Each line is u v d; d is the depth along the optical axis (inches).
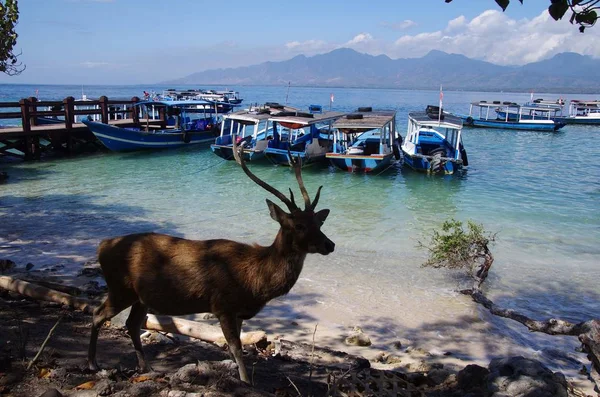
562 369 266.1
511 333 313.0
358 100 4913.9
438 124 928.3
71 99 1071.6
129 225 552.1
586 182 847.7
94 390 160.4
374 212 642.8
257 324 316.5
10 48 434.9
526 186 814.5
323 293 369.7
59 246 468.4
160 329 243.6
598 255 469.7
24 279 337.1
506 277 411.2
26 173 879.1
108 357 205.9
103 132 1043.9
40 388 162.1
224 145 978.7
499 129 1817.2
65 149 1085.8
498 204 690.8
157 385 165.0
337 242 505.0
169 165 987.3
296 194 748.6
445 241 418.0
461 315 335.9
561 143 1423.5
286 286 175.3
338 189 791.1
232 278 174.7
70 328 240.4
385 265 433.4
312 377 207.6
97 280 369.7
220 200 694.5
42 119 1181.1
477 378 202.4
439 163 888.3
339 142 1001.5
